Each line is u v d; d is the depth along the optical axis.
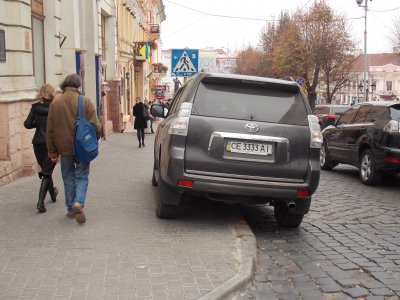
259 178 6.00
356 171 13.04
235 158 5.97
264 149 6.00
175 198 6.32
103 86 20.78
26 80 9.66
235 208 7.48
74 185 6.30
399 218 7.52
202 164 5.96
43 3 11.82
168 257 5.05
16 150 9.10
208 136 5.96
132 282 4.36
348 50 44.47
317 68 45.06
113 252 5.12
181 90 7.70
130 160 13.07
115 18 24.75
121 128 25.77
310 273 5.00
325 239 6.30
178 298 4.07
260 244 6.04
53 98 6.87
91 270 4.59
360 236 6.46
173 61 16.30
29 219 6.26
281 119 6.12
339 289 4.58
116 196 7.91
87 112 6.07
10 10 9.20
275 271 5.06
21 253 4.99
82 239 5.50
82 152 5.93
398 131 9.75
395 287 4.63
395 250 5.84
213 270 4.73
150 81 50.91
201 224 6.41
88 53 17.56
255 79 6.25
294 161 6.04
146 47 36.31
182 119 5.98
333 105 22.80
